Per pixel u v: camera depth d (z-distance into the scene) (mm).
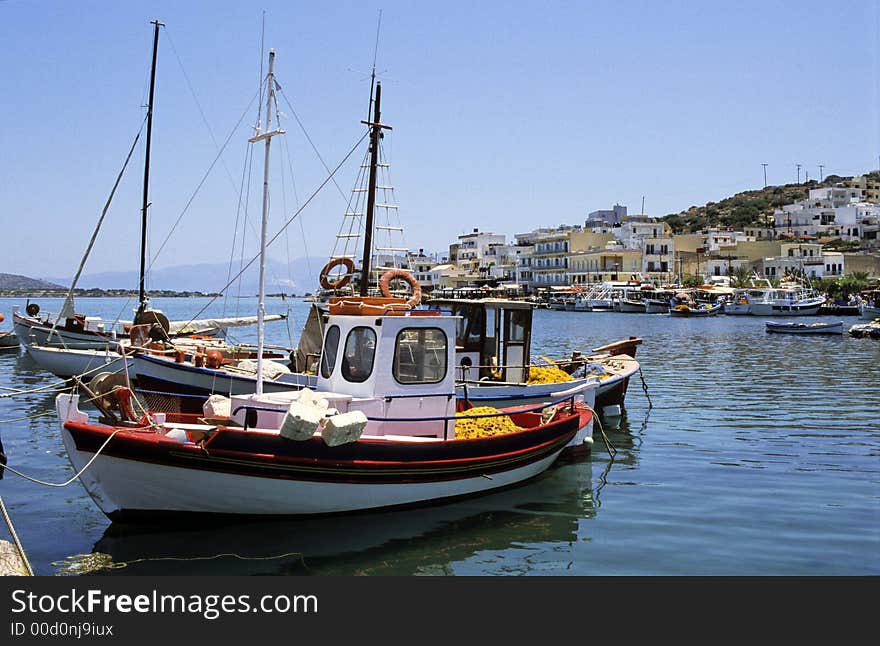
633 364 23234
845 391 26812
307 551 10578
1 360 37250
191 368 17781
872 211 140750
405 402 12250
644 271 119125
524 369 18188
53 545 10516
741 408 23234
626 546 10914
